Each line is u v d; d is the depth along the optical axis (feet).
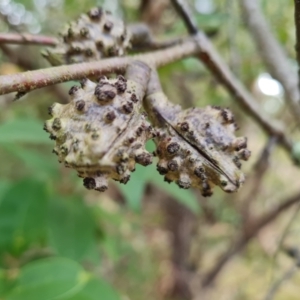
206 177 0.32
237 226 1.06
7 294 0.49
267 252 1.23
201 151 0.31
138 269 1.26
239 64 0.75
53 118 0.28
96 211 0.71
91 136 0.26
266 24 0.62
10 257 0.61
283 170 1.30
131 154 0.27
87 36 0.38
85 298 0.49
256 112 0.56
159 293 1.27
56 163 0.68
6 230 0.60
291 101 0.61
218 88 0.95
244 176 0.32
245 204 1.02
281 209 0.97
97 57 0.38
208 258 1.36
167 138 0.32
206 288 1.13
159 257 1.32
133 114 0.28
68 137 0.27
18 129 0.58
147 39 0.45
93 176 0.26
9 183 0.67
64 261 0.51
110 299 0.50
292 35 0.80
